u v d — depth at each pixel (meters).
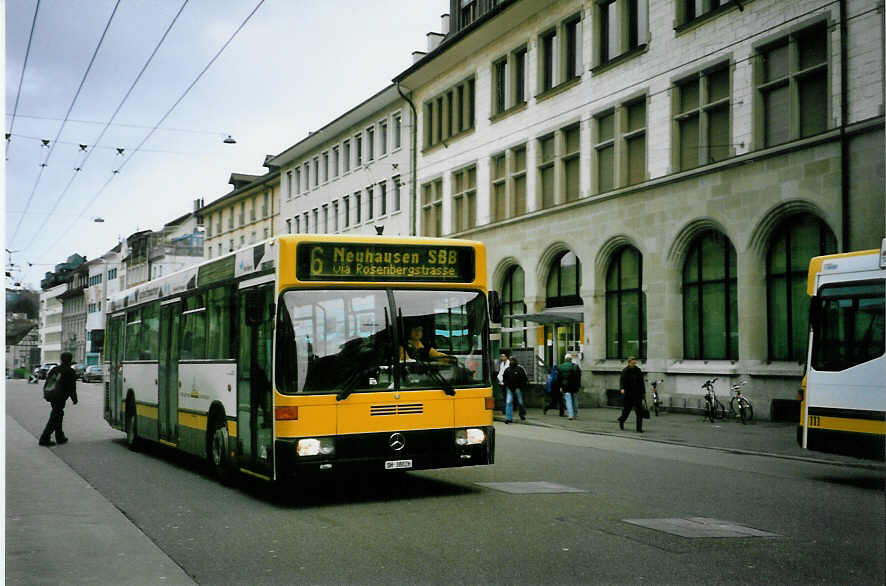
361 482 11.45
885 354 11.35
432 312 9.99
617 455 14.87
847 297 12.03
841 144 20.22
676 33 25.61
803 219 21.80
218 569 6.65
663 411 25.34
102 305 111.06
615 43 28.41
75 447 17.12
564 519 8.54
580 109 29.84
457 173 38.25
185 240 86.69
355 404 9.43
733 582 6.08
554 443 17.22
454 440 9.84
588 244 29.08
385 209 46.50
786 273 22.22
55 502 10.09
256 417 9.94
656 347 25.92
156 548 7.46
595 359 28.59
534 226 32.00
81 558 7.10
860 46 19.94
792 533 7.88
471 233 36.41
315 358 9.41
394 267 9.90
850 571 6.41
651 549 7.14
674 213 25.38
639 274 27.52
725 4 23.72
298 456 9.14
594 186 29.27
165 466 13.82
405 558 6.88
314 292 9.55
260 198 66.38
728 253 24.11
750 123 22.97
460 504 9.52
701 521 8.45
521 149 33.69
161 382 14.63
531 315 28.77
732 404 22.27
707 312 24.80
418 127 41.97
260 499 10.18
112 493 10.80
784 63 22.34
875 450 11.39
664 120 26.08
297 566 6.68
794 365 21.78
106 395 19.66
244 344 10.52
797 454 15.13
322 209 55.25
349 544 7.46
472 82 37.44
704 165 24.17
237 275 10.96
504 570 6.43
